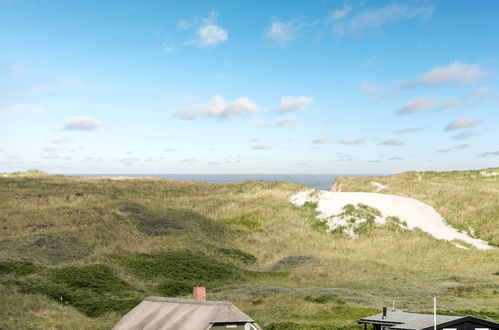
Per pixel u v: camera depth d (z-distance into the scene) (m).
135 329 26.67
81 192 90.25
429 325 24.44
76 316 38.34
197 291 28.44
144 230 72.12
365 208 86.88
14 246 58.00
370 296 47.28
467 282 54.28
